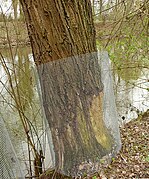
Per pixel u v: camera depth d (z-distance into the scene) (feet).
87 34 8.54
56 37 8.04
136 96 18.83
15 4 13.41
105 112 9.49
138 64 16.38
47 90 8.46
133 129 13.71
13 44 14.11
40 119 11.18
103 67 9.34
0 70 13.42
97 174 9.06
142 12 15.42
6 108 11.94
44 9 7.86
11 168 7.14
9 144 7.43
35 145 10.62
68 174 9.03
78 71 8.36
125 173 9.07
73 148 8.87
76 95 8.48
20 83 12.23
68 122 8.63
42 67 8.31
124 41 16.43
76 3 8.14
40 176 9.46
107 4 17.42
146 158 9.75
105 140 9.53
